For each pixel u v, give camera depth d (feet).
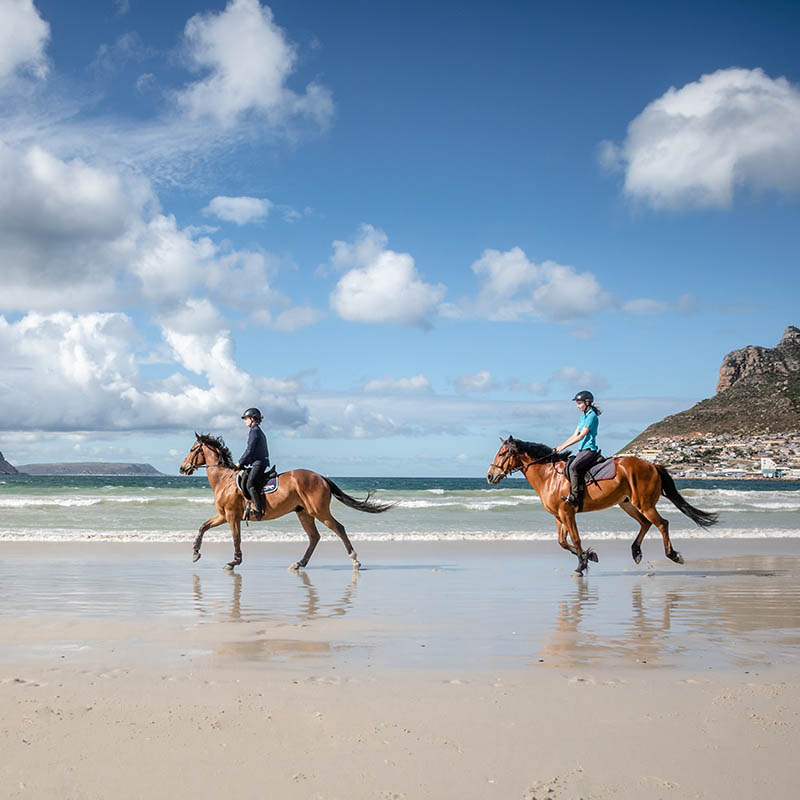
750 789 10.68
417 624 24.45
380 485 288.10
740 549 53.31
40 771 11.21
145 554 46.01
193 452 42.57
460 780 10.97
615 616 26.30
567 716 14.05
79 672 17.40
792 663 18.97
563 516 38.24
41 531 59.00
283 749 12.19
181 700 14.97
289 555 47.32
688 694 15.71
